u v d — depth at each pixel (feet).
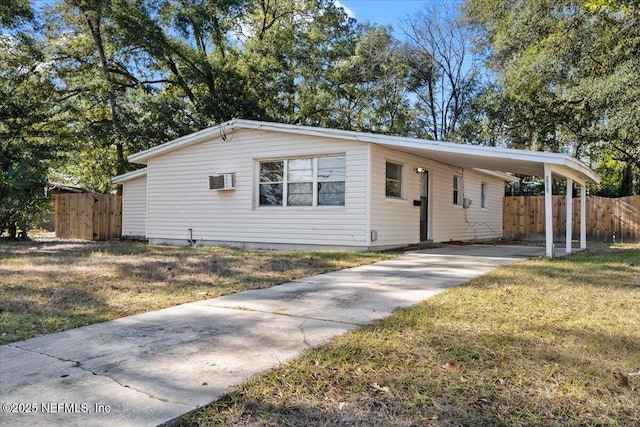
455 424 6.61
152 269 21.98
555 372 8.52
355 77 80.38
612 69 39.09
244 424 6.64
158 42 60.39
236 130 36.88
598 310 13.38
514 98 54.13
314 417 6.84
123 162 61.05
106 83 58.03
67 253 30.25
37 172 44.45
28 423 6.63
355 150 31.58
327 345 10.12
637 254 30.40
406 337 10.66
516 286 17.38
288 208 34.50
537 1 42.83
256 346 10.21
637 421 6.70
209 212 38.50
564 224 50.52
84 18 58.65
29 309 13.65
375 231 31.71
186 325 12.10
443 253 31.30
